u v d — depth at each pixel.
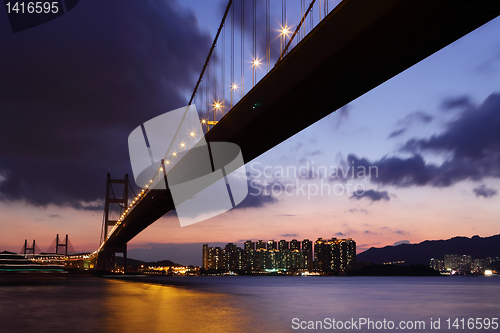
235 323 20.81
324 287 88.06
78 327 18.42
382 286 99.44
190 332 17.47
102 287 59.22
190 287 70.94
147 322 20.34
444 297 51.56
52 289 53.09
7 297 38.03
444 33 20.11
